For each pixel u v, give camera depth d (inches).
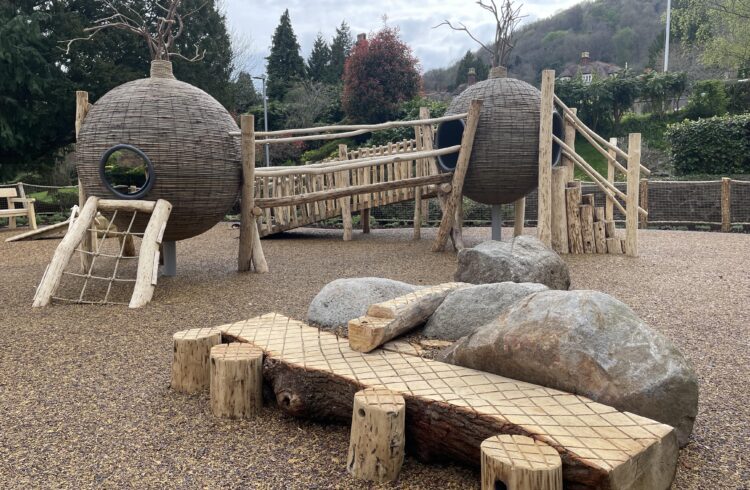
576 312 114.3
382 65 986.1
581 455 86.3
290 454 115.6
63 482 104.9
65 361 169.8
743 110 892.0
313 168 322.0
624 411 103.1
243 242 313.7
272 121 1138.7
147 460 112.9
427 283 277.1
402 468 110.0
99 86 643.5
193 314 223.9
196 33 794.2
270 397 140.2
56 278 245.3
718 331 194.1
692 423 110.0
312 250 414.3
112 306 238.1
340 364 130.0
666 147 872.3
